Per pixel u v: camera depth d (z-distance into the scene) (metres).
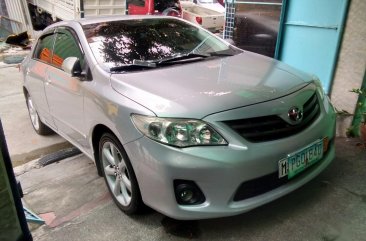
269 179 2.19
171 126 2.09
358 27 3.42
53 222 2.67
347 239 2.26
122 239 2.41
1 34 11.42
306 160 2.34
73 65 2.83
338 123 3.69
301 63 4.41
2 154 1.34
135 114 2.25
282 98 2.31
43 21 10.77
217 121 2.10
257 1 4.88
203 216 2.13
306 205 2.60
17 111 5.41
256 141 2.14
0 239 1.40
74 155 3.85
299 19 4.30
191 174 2.05
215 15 10.41
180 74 2.62
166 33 3.33
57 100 3.41
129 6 9.34
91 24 3.27
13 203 1.41
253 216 2.52
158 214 2.63
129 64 2.81
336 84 3.73
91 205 2.85
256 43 5.08
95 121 2.70
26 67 4.24
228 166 2.04
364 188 2.77
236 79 2.52
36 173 3.50
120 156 2.58
